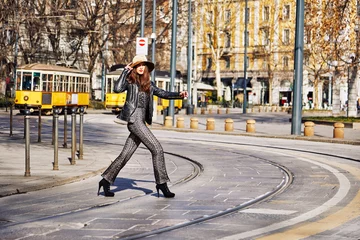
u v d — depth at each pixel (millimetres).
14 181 12586
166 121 38062
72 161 15969
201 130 34844
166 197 11016
